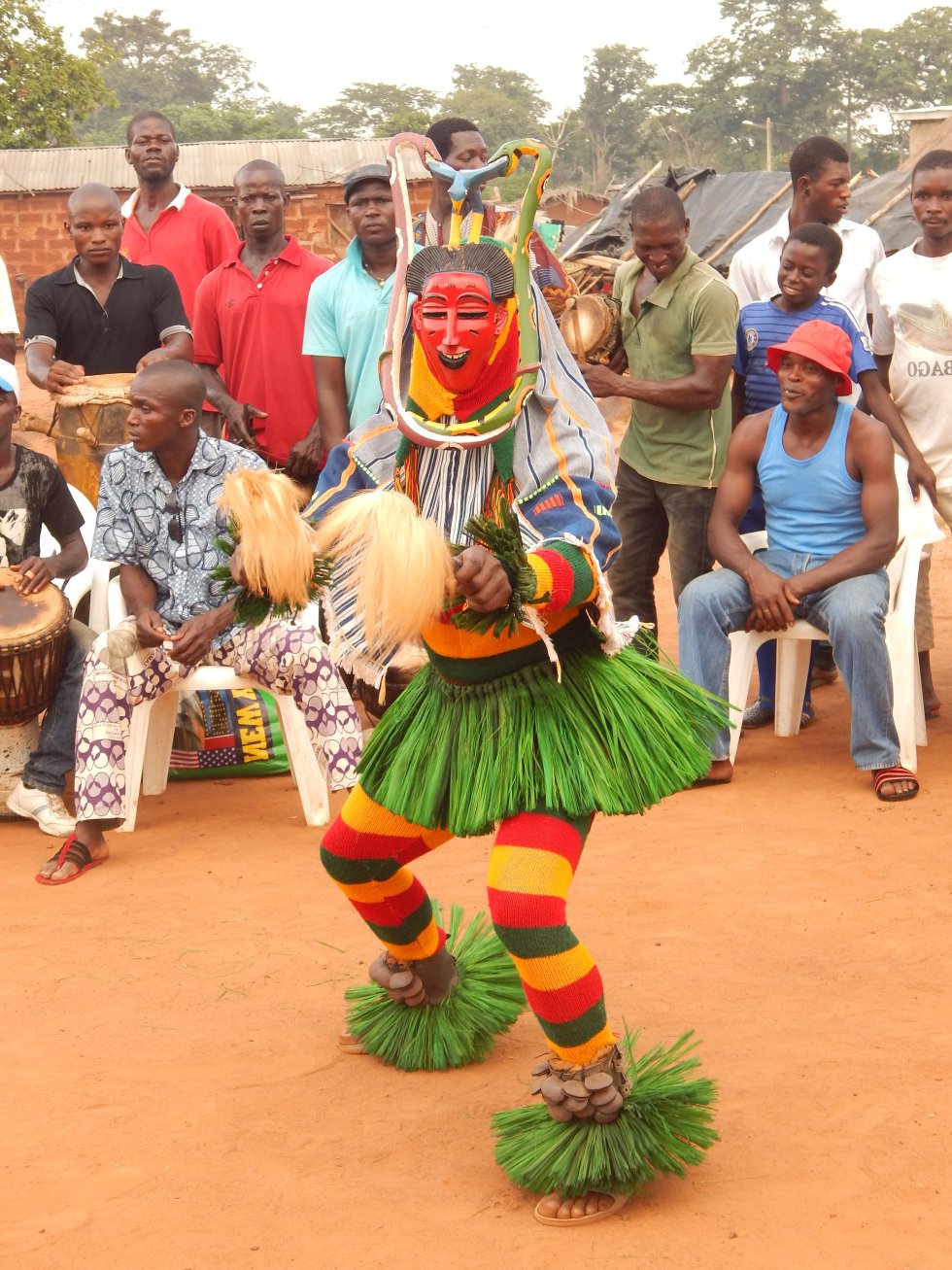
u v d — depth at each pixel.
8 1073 3.93
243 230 7.84
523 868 3.15
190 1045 4.08
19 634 5.89
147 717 5.90
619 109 97.44
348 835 3.58
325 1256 3.03
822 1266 2.92
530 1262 2.98
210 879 5.47
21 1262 3.05
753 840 5.70
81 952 4.77
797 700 7.09
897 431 6.88
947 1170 3.27
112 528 5.86
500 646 3.30
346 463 3.75
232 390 7.80
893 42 96.69
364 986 4.07
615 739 3.29
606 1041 3.22
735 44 96.81
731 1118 3.53
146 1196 3.29
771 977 4.38
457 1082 3.83
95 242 7.43
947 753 6.78
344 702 5.96
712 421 7.12
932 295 6.99
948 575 11.41
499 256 3.28
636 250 6.98
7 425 6.22
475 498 3.34
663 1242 3.04
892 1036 3.95
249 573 3.25
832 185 7.43
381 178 6.80
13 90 42.12
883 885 5.14
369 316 6.88
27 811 6.20
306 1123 3.62
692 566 7.28
